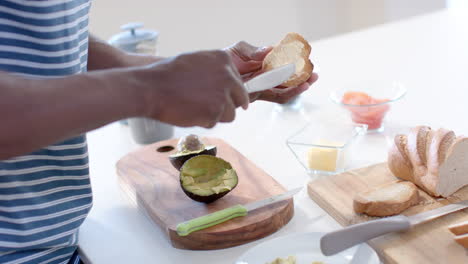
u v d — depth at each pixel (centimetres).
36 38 103
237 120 157
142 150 142
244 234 112
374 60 180
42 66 105
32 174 108
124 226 121
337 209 115
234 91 92
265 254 106
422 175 116
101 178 138
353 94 142
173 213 117
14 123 83
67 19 105
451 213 110
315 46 198
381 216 112
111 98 86
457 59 172
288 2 307
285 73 112
